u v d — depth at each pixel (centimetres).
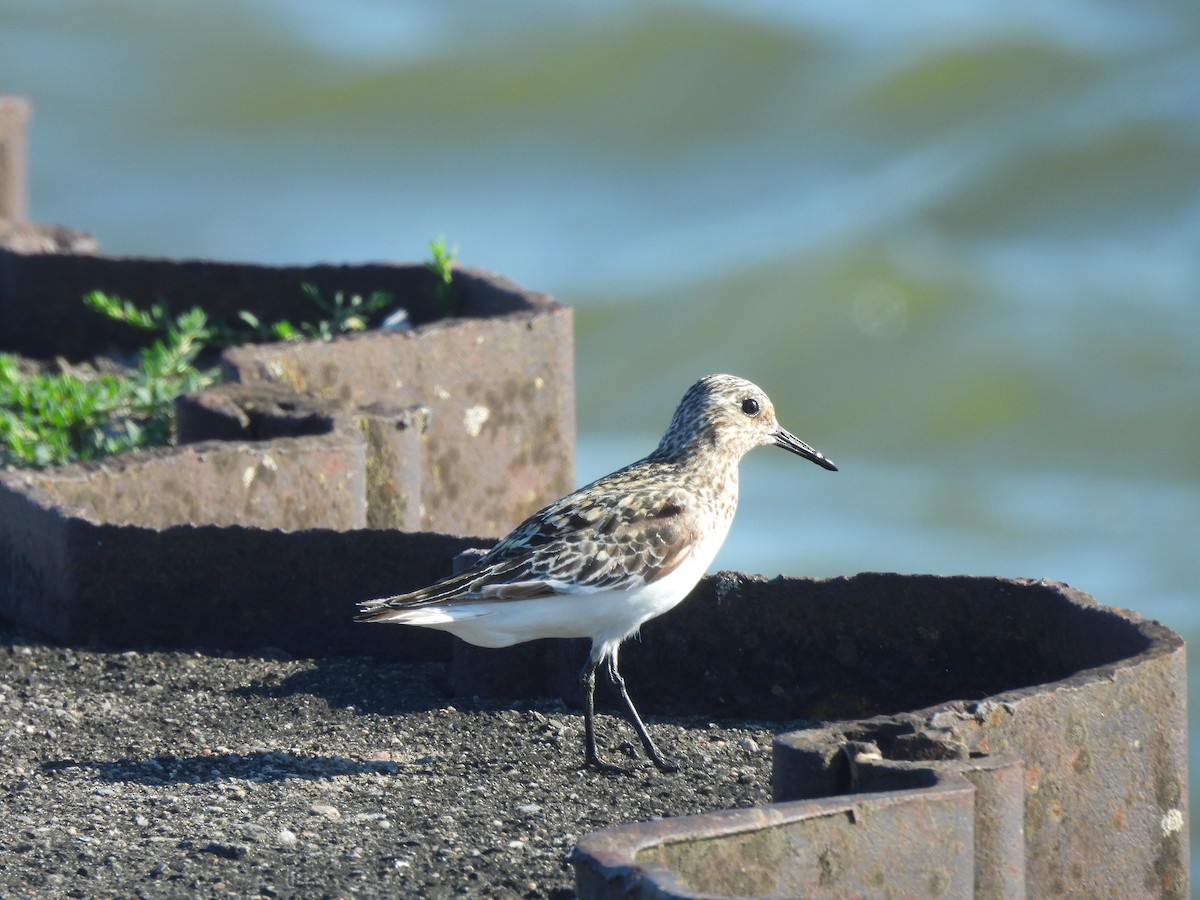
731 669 992
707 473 973
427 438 1431
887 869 659
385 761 912
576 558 895
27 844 789
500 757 925
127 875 755
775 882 643
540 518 923
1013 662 941
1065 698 762
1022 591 930
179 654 1068
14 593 1135
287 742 941
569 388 1520
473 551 989
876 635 966
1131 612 877
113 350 1705
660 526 915
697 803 860
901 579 954
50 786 873
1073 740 766
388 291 1642
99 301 1653
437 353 1429
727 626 988
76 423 1429
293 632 1077
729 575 987
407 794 865
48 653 1068
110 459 1162
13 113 2131
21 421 1409
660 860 626
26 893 736
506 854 784
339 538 1060
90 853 779
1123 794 788
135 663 1052
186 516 1159
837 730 732
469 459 1459
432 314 1633
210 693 1011
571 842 802
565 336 1506
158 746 934
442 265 1616
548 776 898
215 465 1161
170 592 1080
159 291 1691
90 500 1138
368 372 1398
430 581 1052
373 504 1258
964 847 671
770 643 985
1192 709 2083
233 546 1071
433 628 989
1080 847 775
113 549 1077
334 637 1075
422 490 1430
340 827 816
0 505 1140
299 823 820
